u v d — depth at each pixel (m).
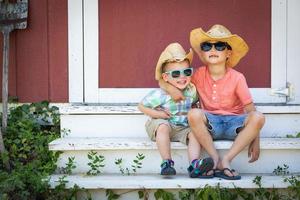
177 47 3.91
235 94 3.97
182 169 3.94
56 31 4.67
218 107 3.96
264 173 3.94
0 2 4.44
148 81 4.69
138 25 4.68
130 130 4.28
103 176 3.85
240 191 3.65
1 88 4.68
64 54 4.68
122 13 4.67
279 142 3.89
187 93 3.97
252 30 4.64
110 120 4.28
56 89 4.69
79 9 4.65
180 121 3.89
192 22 4.68
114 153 3.97
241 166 3.94
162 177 3.79
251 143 3.80
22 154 4.03
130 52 4.70
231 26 4.66
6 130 4.24
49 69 4.69
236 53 4.01
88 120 4.27
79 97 4.68
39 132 4.33
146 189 3.71
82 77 4.67
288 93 4.61
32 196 3.57
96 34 4.66
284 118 4.29
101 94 4.67
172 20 4.68
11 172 3.81
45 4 4.67
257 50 4.64
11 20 4.54
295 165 3.95
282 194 3.71
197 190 3.61
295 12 4.60
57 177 3.80
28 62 4.69
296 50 4.61
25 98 4.69
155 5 4.68
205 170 3.64
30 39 4.68
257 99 4.64
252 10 4.64
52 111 4.58
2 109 4.45
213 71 3.95
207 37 3.87
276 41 4.62
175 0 4.68
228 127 3.87
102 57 4.67
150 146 3.91
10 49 4.67
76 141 4.02
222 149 3.88
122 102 4.67
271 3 4.61
